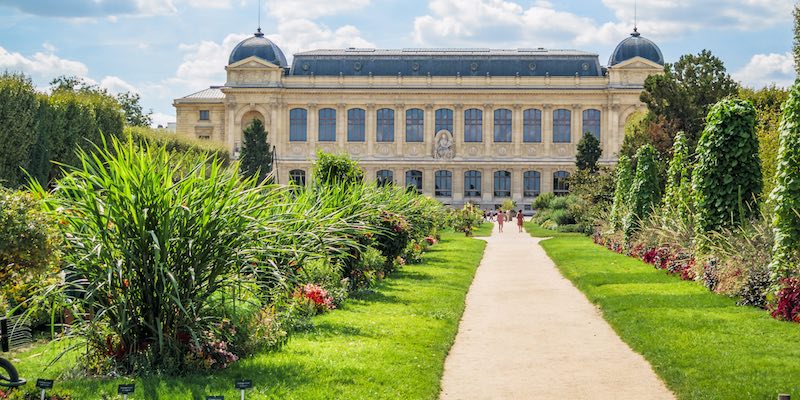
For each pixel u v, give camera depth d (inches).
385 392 641.0
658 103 2876.5
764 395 621.3
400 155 5565.9
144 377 671.1
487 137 5561.0
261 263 800.3
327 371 690.8
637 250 1840.6
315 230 973.8
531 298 1275.8
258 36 5703.7
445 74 5556.1
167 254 690.2
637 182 1990.7
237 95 5502.0
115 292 699.4
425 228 2274.9
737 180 1254.3
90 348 718.5
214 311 754.2
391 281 1391.5
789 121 1002.7
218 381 654.5
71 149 2140.7
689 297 1139.3
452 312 1071.0
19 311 874.1
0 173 1873.8
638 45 5472.4
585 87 5462.6
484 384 710.5
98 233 687.7
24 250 599.2
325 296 1037.2
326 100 5541.3
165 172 707.4
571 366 777.6
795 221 983.6
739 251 1141.1
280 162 5516.7
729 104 1270.9
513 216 5078.7
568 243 2512.3
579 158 4229.8
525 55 5575.8
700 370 709.3
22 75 1971.0
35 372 701.9
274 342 788.6
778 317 941.2
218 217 701.9
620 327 957.8
